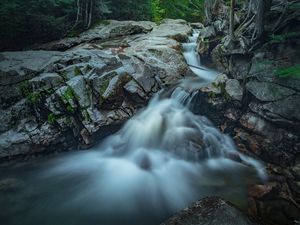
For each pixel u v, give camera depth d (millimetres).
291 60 6992
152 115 7945
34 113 7340
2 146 6715
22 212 5145
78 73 7922
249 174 6367
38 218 4988
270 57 7441
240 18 9258
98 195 5699
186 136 7250
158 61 9586
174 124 7652
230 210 3777
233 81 7828
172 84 9047
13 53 8578
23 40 11172
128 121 7844
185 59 10656
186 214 3789
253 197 5473
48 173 6527
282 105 6684
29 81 7480
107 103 7652
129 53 9805
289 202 5324
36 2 10539
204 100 8078
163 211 5223
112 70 8172
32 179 6270
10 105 7289
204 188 5844
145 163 6812
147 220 4969
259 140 7039
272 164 6691
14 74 7570
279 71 6363
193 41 13297
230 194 5602
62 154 7359
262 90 7133
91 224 4848
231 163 6840
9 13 9602
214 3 11008
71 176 6410
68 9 12891
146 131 7535
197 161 6844
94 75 7887
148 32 13742
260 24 7527
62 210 5215
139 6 16328
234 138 7547
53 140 7219
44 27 11406
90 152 7422
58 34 12195
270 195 5539
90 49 10430
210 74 9859
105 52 9680
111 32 13031
